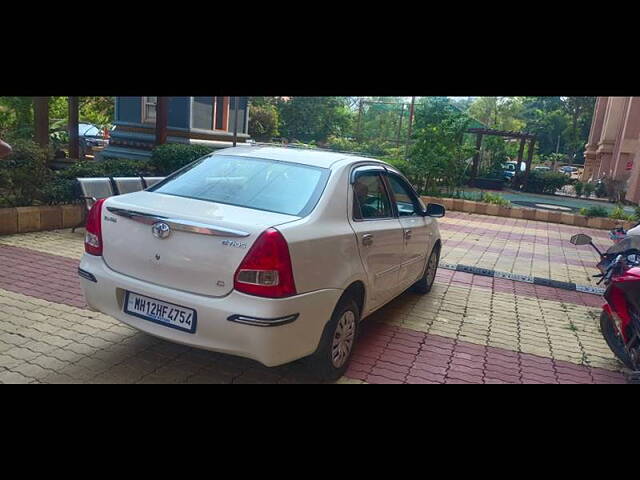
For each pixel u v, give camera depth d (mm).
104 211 3619
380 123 32188
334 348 3791
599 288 7680
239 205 3654
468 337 5152
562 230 14281
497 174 25094
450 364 4434
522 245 11266
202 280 3203
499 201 17047
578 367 4656
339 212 3820
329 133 42469
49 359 3824
